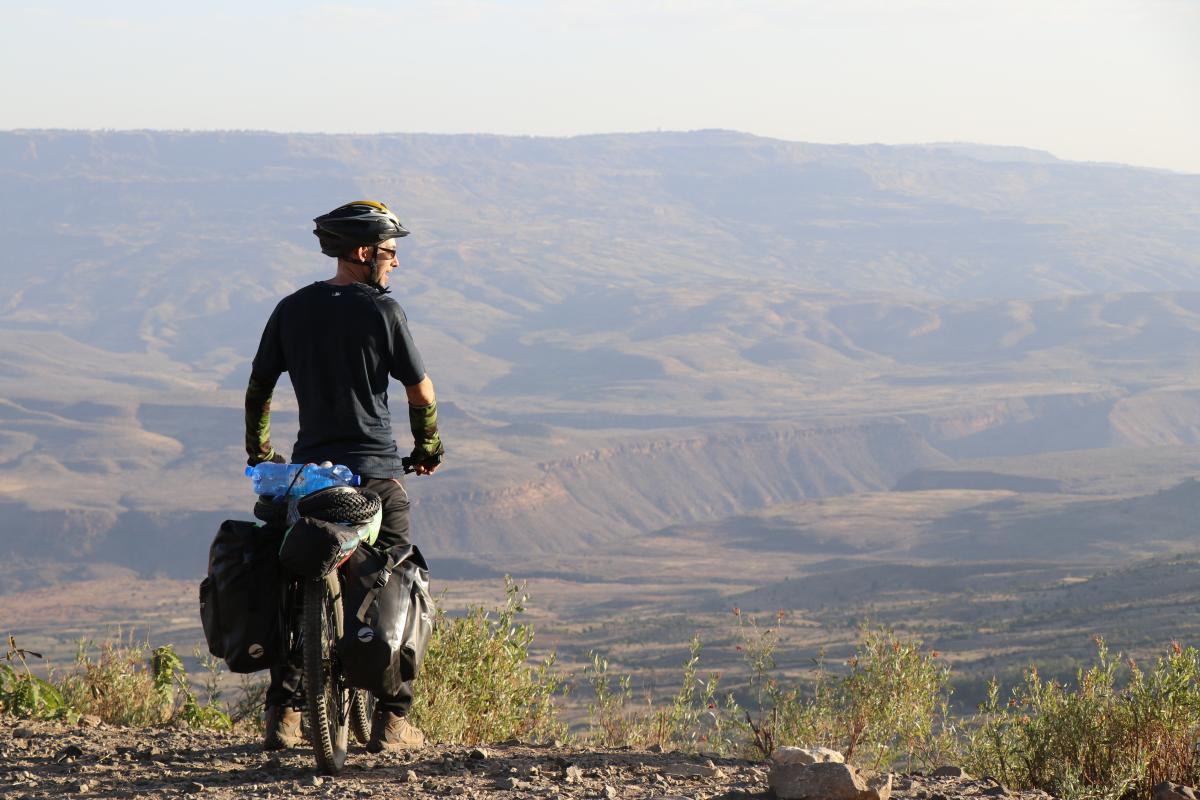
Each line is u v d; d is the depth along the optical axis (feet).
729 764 32.60
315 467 27.45
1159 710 32.58
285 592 27.68
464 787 27.14
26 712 37.99
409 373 29.40
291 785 27.12
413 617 27.81
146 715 40.37
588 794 26.78
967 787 31.27
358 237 29.17
